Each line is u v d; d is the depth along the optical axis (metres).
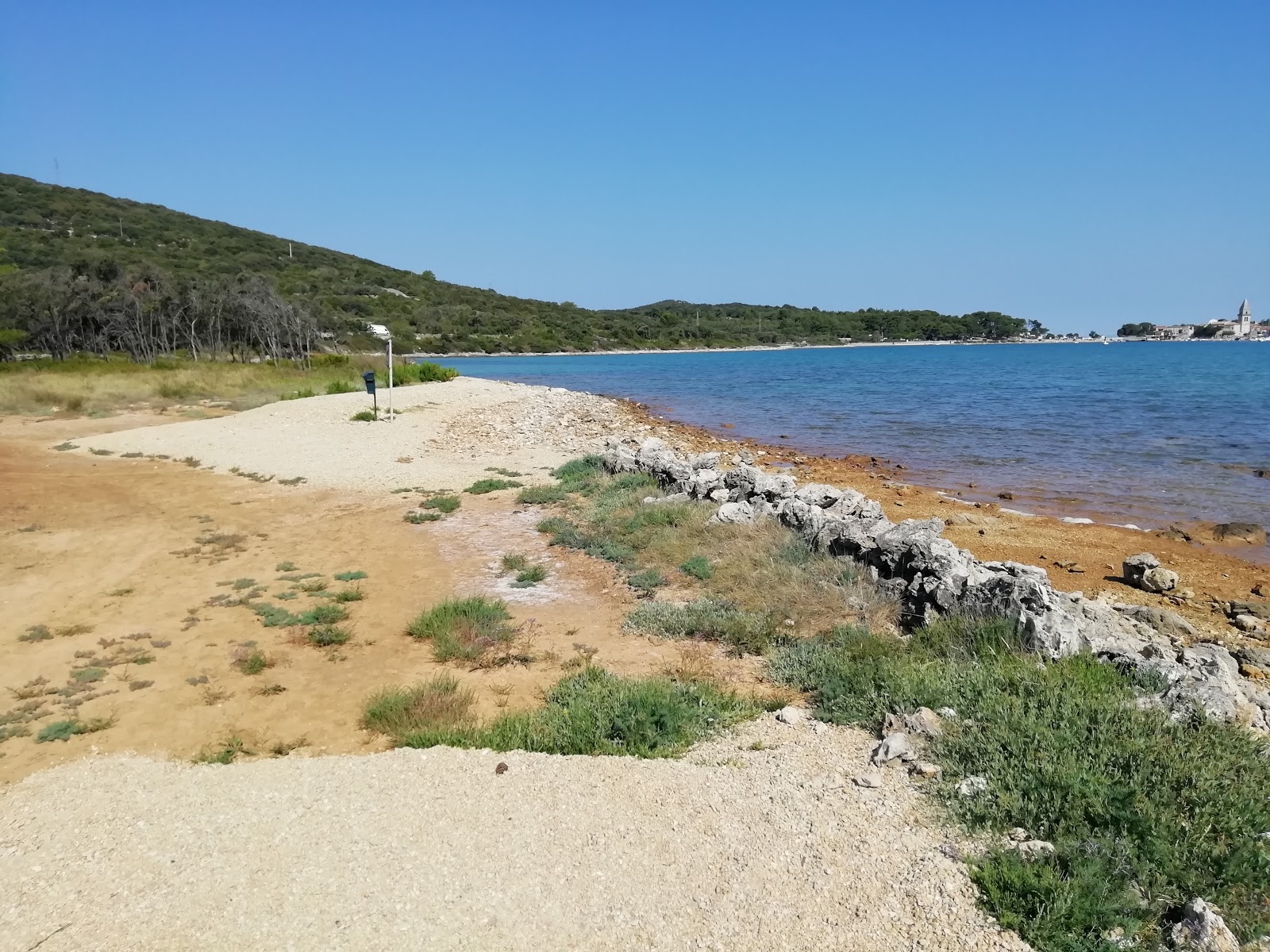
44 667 7.79
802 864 4.54
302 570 10.86
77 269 57.03
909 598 8.77
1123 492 17.28
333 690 7.38
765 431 29.33
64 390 30.33
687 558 10.79
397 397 30.80
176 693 7.28
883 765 5.57
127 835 4.92
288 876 4.47
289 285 98.88
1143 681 6.50
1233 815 4.61
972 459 22.05
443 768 5.66
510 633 8.60
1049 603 7.47
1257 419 30.16
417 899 4.28
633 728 6.24
